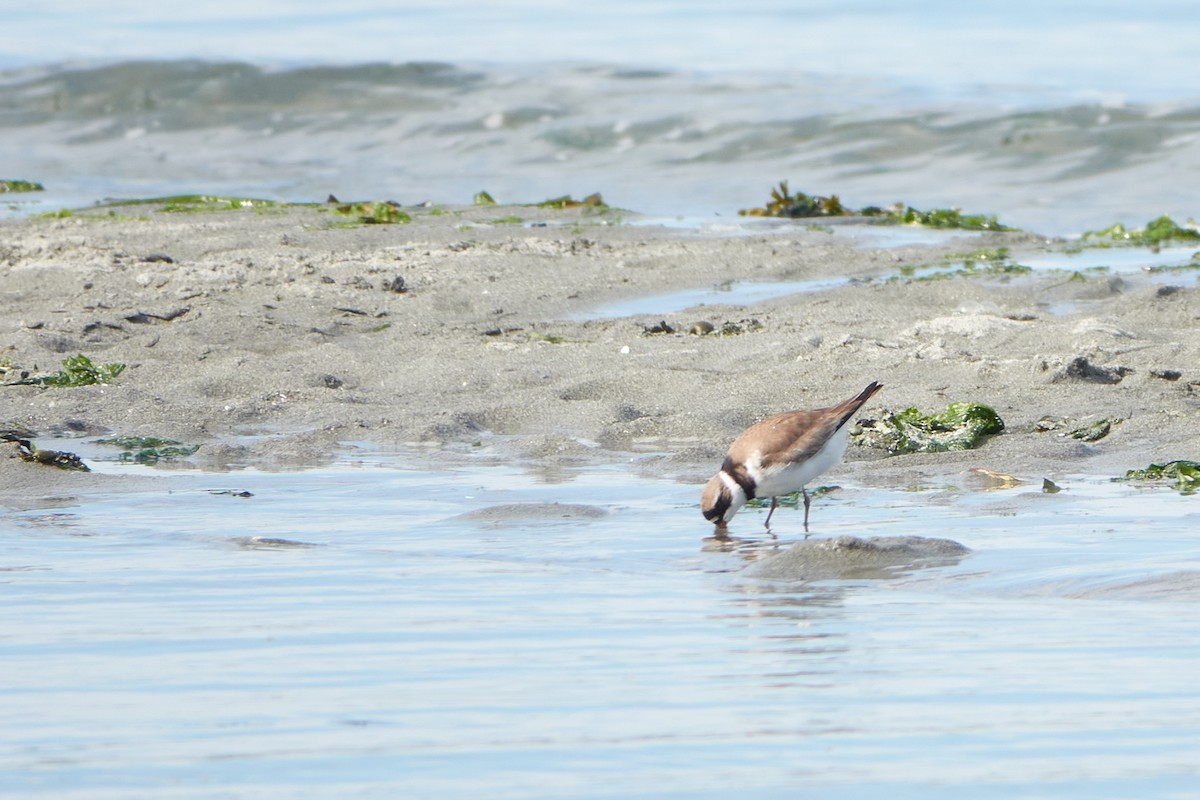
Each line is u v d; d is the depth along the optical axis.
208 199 28.83
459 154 39.31
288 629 7.68
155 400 14.78
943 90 44.97
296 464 12.84
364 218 25.97
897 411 13.98
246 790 5.38
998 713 6.18
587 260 22.19
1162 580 8.47
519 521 10.72
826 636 7.50
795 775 5.48
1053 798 5.24
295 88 45.03
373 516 10.91
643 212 31.16
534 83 44.94
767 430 10.47
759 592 8.55
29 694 6.55
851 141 38.19
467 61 48.91
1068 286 19.83
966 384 14.98
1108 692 6.45
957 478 12.00
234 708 6.33
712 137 39.19
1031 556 9.25
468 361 16.41
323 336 17.56
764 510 11.12
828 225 26.70
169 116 43.62
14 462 12.31
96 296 19.36
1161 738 5.84
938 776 5.46
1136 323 17.73
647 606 8.22
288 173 37.53
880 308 18.84
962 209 31.88
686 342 17.12
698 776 5.48
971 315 17.69
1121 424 13.37
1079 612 7.90
